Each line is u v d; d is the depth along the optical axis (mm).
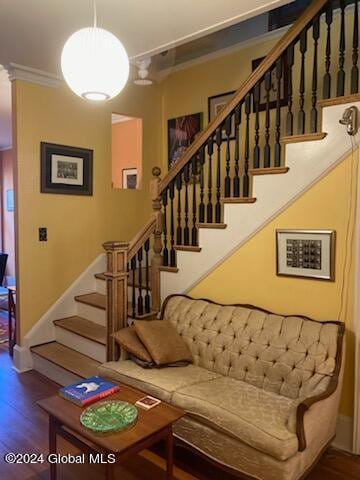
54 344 3922
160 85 4816
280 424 1979
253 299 2922
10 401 3131
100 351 3441
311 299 2627
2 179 7941
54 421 2053
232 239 3006
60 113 3930
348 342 2469
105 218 4402
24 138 3678
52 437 2070
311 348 2363
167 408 2070
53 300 3994
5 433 2678
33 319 3852
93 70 1832
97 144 4273
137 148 4973
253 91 2830
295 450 1873
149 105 4730
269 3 2494
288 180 2674
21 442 2580
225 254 3055
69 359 3518
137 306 3639
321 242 2551
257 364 2529
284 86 3502
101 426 1836
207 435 2154
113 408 2021
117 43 1890
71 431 2078
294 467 1893
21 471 2291
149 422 1924
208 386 2426
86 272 4246
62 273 4055
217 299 3146
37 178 3799
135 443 1765
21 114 3643
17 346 3809
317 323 2469
